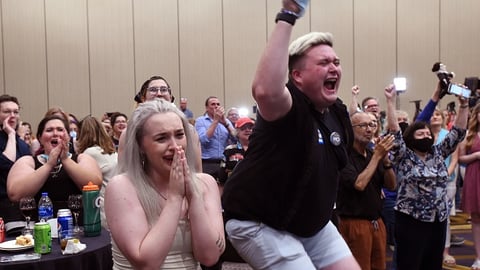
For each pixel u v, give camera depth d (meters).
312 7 10.88
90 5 10.37
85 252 2.60
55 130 3.49
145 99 3.37
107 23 10.43
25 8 10.16
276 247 1.89
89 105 10.40
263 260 1.91
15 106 4.13
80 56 10.35
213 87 10.77
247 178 1.90
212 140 5.84
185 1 10.66
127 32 10.48
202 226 1.82
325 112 1.99
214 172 5.68
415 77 11.11
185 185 1.83
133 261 1.71
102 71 10.41
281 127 1.79
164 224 1.74
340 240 2.10
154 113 1.86
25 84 10.19
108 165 3.78
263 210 1.89
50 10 10.23
